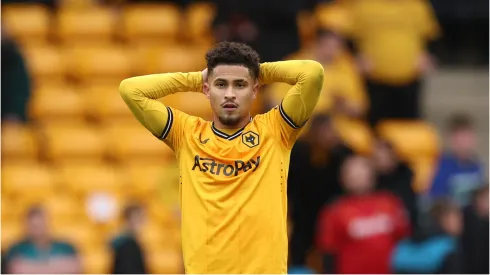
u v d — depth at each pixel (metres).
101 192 55.47
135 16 64.69
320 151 49.12
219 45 26.25
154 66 61.94
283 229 26.23
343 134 53.84
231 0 58.72
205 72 27.11
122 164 58.00
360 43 60.06
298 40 58.41
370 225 45.56
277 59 57.75
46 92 60.94
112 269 45.88
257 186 26.02
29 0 65.06
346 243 45.72
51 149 58.09
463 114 66.38
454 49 69.62
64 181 56.22
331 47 57.22
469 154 54.84
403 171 49.62
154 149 58.31
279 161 26.36
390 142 53.19
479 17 67.62
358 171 45.91
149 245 51.00
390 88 59.84
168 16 64.69
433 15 65.12
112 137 58.88
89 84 61.78
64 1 65.56
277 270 25.98
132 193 55.84
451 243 45.28
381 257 45.47
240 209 25.88
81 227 52.56
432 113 66.44
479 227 45.78
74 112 60.44
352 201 45.91
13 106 58.00
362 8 60.00
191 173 26.33
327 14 61.66
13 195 55.22
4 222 53.28
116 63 62.19
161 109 26.84
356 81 57.88
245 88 26.05
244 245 25.84
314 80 26.25
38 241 46.41
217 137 26.39
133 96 26.77
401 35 59.94
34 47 63.31
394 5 60.00
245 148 26.19
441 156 55.69
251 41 57.91
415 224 48.69
